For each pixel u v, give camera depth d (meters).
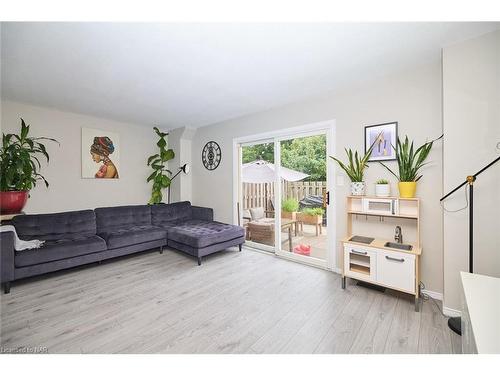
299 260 3.38
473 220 1.89
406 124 2.44
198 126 4.86
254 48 2.01
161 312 2.05
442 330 1.78
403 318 1.94
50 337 1.71
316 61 2.25
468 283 1.43
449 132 1.96
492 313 1.12
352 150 2.82
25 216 3.03
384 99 2.58
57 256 2.70
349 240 2.50
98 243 3.04
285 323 1.89
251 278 2.79
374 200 2.44
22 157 2.74
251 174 4.14
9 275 2.38
